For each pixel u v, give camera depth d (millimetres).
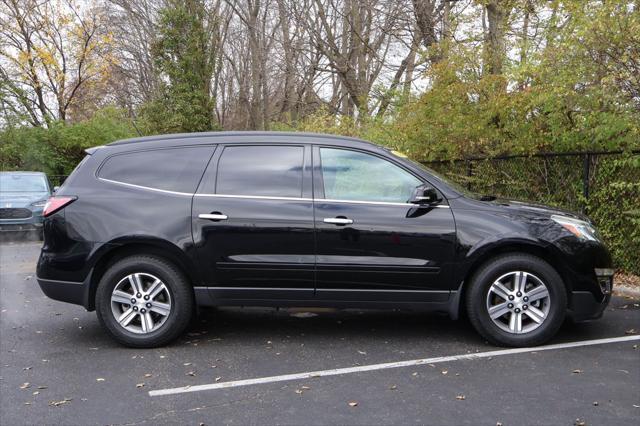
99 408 3615
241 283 4738
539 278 4605
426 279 4668
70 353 4730
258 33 26188
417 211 4691
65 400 3748
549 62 7082
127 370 4293
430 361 4391
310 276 4691
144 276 4789
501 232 4590
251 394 3803
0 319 5914
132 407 3625
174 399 3740
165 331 4758
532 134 7859
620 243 7020
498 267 4613
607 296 4754
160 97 24250
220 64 30328
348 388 3879
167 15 23453
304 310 6078
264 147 4945
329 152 4887
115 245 4723
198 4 23875
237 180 4836
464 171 9742
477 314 4672
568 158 7590
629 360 4344
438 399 3662
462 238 4621
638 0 6121
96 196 4852
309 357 4535
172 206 4758
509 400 3625
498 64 8742
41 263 4879
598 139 6801
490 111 8156
